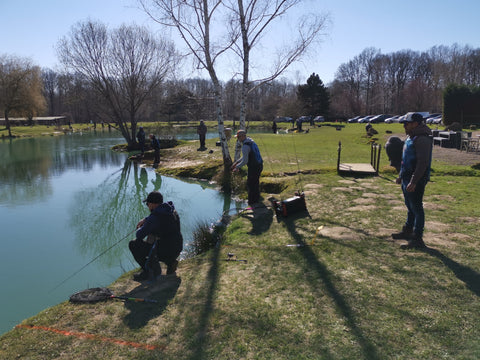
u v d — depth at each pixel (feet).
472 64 211.20
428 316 10.18
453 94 92.68
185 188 40.14
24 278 18.89
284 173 36.76
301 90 186.29
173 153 66.44
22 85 149.07
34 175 52.11
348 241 16.44
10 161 68.08
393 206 22.15
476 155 41.55
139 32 82.84
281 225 20.15
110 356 9.30
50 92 310.86
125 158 70.69
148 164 60.49
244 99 37.01
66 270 19.89
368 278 12.69
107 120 97.30
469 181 28.53
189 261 16.46
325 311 10.82
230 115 66.23
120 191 41.04
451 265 13.11
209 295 12.41
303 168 39.01
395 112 246.68
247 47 35.91
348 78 263.70
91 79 80.79
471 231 16.58
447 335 9.30
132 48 83.15
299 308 11.09
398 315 10.33
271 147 63.00
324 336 9.59
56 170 56.54
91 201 36.58
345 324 10.07
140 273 14.85
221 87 39.83
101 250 23.04
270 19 35.01
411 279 12.36
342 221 19.61
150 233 14.20
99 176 50.75
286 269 14.08
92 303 12.34
